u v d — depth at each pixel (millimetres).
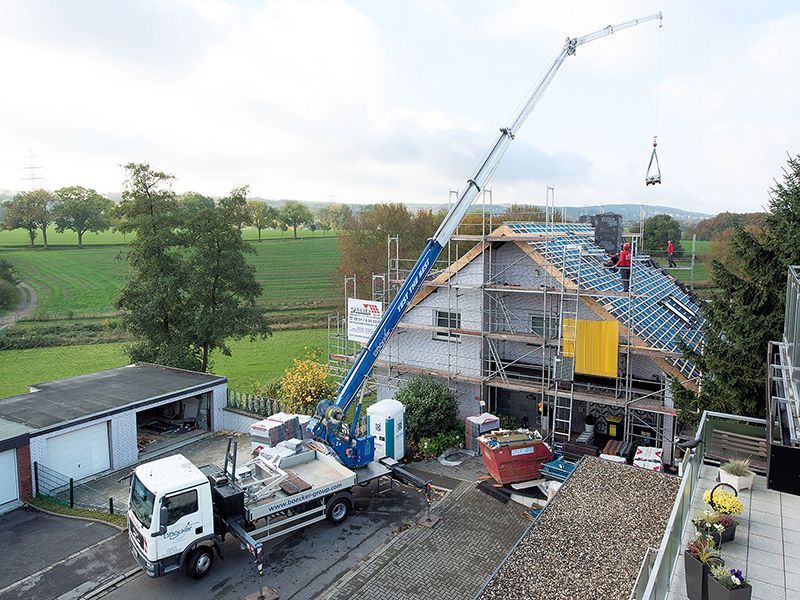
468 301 23297
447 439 22047
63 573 13984
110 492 18797
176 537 13055
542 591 9500
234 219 30703
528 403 23688
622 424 21141
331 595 13023
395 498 17984
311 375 25516
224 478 14359
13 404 21016
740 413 16984
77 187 104875
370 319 25406
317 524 16344
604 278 23359
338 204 146000
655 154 20828
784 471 7945
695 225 87062
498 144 19422
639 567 10086
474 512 17016
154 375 25406
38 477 18203
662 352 18781
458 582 13484
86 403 21094
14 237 116125
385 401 21031
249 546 13094
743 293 17109
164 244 28891
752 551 8719
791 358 8586
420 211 64812
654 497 12656
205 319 29141
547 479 18109
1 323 56156
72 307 63469
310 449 17406
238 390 35688
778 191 17469
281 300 68562
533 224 25562
